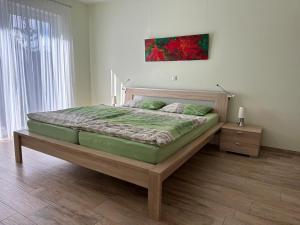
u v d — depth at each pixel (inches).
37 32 163.9
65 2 184.2
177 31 163.5
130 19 183.5
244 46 142.3
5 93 149.2
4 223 71.2
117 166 83.0
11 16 147.6
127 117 122.6
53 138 108.3
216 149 146.4
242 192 92.2
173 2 161.8
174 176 106.3
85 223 71.6
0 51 143.4
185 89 166.6
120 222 72.5
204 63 156.6
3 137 152.0
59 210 78.0
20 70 155.6
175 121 110.9
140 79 186.7
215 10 147.6
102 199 85.2
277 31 132.1
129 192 90.6
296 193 92.0
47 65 173.6
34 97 166.2
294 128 135.6
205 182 100.5
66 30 185.2
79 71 204.4
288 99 135.0
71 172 107.6
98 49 206.8
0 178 100.2
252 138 130.3
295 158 131.0
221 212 78.5
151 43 173.8
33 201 83.0
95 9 201.0
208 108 148.1
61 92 187.0
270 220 74.6
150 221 73.4
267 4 132.5
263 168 116.3
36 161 119.8
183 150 95.3
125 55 191.6
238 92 148.5
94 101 216.7
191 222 73.0
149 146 80.0
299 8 125.0
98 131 93.8
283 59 132.9
